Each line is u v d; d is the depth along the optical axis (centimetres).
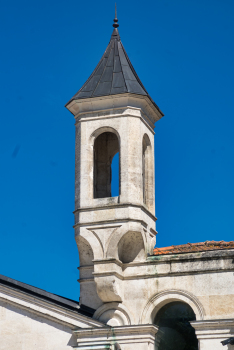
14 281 2584
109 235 2527
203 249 2559
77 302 2722
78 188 2625
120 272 2538
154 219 2714
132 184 2566
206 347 2364
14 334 2525
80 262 2628
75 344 2469
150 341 2441
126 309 2508
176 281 2489
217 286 2434
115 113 2645
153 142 2808
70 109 2739
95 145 2858
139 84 2711
